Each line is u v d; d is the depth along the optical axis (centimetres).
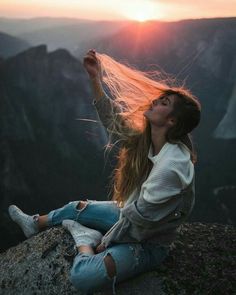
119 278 412
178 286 445
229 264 482
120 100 440
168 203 394
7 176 9206
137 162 414
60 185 9950
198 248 503
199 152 13838
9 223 7544
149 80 428
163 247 427
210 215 9781
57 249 482
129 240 414
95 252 448
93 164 10844
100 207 481
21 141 10806
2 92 11275
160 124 407
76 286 419
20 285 476
